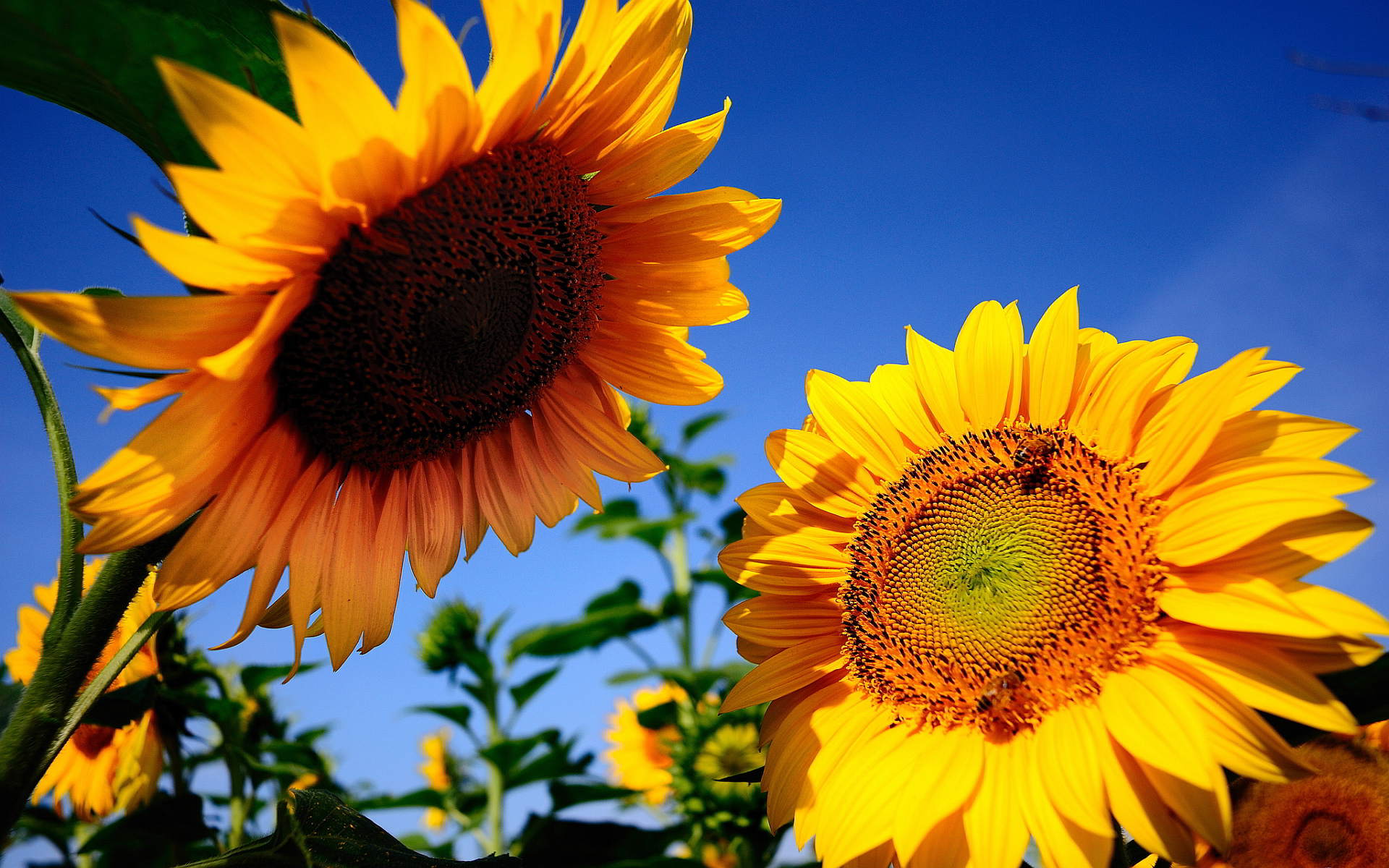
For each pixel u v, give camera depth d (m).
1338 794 0.27
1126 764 0.25
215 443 0.26
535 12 0.27
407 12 0.24
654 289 0.35
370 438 0.31
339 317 0.28
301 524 0.31
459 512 0.35
